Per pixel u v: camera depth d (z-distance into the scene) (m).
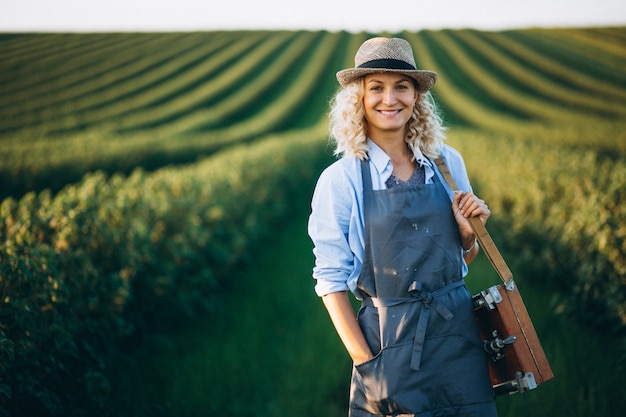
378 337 2.41
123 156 20.94
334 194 2.46
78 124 36.78
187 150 24.34
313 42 59.44
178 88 46.16
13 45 52.94
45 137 32.75
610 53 52.41
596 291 5.57
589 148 24.44
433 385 2.33
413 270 2.37
